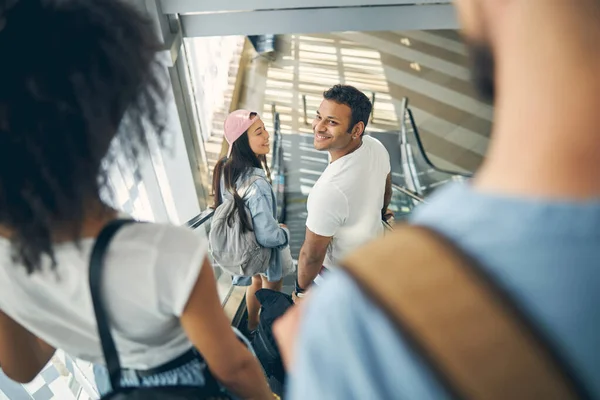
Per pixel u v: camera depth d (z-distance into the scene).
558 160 0.29
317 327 0.33
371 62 9.73
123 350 0.94
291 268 3.40
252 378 1.06
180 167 4.02
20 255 0.78
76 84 0.64
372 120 8.41
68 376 2.82
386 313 0.30
